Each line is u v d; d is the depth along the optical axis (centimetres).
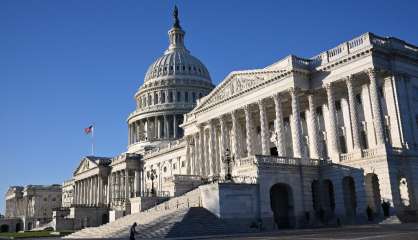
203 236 4672
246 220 5509
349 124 6856
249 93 7762
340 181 6141
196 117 9500
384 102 6350
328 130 7194
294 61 6894
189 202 6419
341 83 6638
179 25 19588
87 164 16388
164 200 7950
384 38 6369
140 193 13125
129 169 14175
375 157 5706
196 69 18125
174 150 12594
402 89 6309
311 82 6962
